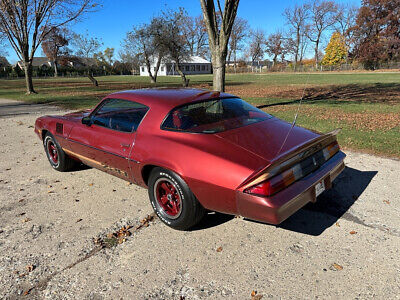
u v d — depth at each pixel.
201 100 3.47
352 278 2.44
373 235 3.02
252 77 47.75
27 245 3.06
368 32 66.94
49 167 5.38
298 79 36.94
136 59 34.69
